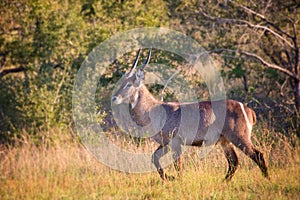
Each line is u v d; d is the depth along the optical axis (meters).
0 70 45.38
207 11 47.69
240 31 47.62
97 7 44.50
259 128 38.84
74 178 30.36
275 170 31.50
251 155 31.92
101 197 27.41
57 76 43.19
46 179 29.58
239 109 32.78
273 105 46.34
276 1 47.06
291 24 47.38
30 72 44.00
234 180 30.31
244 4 46.91
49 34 43.06
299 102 44.75
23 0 43.41
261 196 27.05
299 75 46.56
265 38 48.16
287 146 34.19
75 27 43.44
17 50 43.81
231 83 51.28
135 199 27.47
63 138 40.62
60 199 27.31
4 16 43.97
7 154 35.81
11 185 29.06
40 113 41.84
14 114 43.19
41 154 34.41
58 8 44.03
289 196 26.94
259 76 48.62
